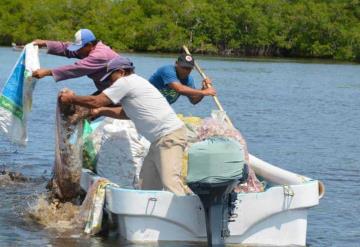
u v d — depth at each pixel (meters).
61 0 127.75
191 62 11.99
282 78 63.00
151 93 10.74
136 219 10.18
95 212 10.82
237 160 9.76
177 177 10.70
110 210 10.55
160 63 78.38
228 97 39.88
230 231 10.25
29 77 13.70
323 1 137.25
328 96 44.44
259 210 10.34
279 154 20.39
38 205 12.56
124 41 124.44
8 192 13.85
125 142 12.27
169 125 10.67
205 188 9.73
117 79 10.88
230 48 129.12
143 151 12.33
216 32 127.50
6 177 15.32
